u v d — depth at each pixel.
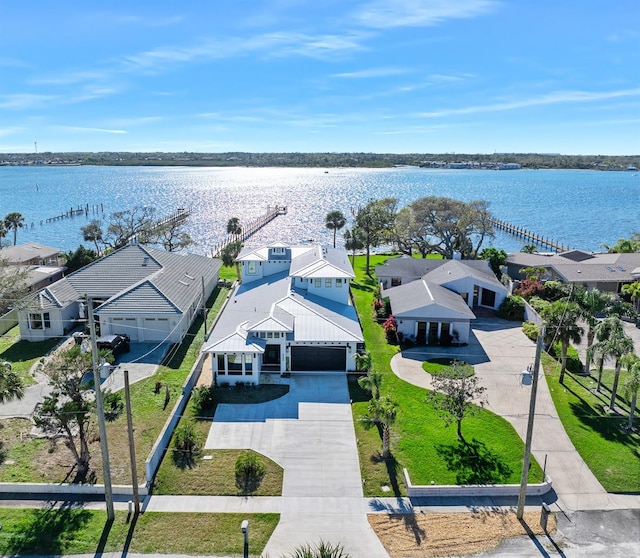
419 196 196.12
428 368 38.03
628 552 21.17
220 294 56.00
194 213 149.38
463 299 48.97
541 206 168.62
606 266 60.25
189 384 33.88
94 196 196.00
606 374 38.00
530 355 40.62
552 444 28.62
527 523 22.73
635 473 26.20
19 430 29.36
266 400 33.03
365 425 27.62
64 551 20.75
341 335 36.69
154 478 25.17
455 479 25.45
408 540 21.59
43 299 42.59
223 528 22.16
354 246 71.94
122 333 41.88
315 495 24.31
